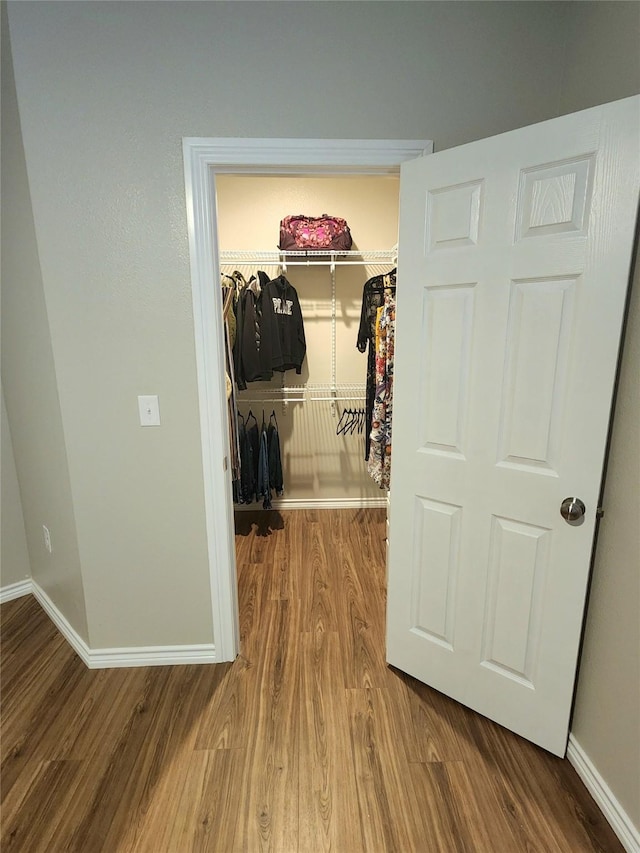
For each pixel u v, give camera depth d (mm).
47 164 1421
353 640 1989
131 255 1499
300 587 2408
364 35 1404
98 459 1655
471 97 1453
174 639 1837
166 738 1504
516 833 1216
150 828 1235
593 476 1212
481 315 1335
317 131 1449
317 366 3227
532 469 1322
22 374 1849
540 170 1179
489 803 1293
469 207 1303
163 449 1662
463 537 1502
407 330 1501
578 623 1305
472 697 1586
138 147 1428
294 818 1257
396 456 1618
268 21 1380
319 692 1698
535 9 1413
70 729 1540
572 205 1146
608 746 1250
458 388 1424
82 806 1291
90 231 1475
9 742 1493
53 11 1333
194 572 1777
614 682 1227
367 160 1476
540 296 1229
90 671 1815
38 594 2309
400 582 1704
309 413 3301
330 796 1315
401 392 1560
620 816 1193
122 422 1629
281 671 1806
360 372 3238
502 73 1444
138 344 1568
